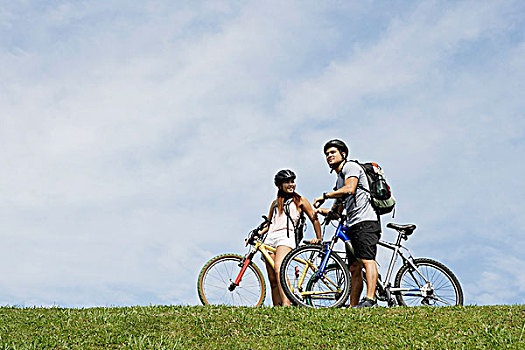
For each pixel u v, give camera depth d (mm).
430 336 6887
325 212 8781
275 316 7680
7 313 7984
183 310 8016
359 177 8484
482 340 6656
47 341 6672
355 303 8594
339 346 6676
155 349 6555
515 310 7676
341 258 8570
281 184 9227
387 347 6641
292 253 8516
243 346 6684
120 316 7727
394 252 8883
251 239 9398
